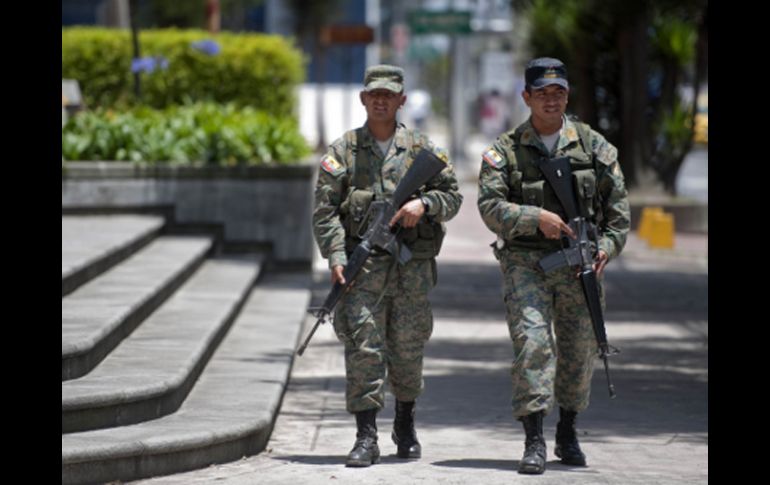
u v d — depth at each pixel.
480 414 22.28
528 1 68.75
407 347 18.20
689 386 25.33
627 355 29.09
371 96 17.86
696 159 86.94
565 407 18.16
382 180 17.95
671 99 66.44
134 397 18.25
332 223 17.97
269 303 33.75
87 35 54.34
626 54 63.41
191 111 44.97
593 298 17.31
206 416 19.14
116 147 40.16
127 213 39.28
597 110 67.06
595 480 17.14
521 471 17.44
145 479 16.95
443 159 17.91
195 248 35.53
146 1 96.06
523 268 17.52
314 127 126.00
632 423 21.72
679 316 35.50
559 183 17.41
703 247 53.69
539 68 17.38
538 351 17.20
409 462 18.39
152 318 25.88
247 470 17.72
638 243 54.53
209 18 71.25
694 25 64.75
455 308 36.59
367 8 153.50
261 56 56.47
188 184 40.28
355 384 17.94
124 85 54.53
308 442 20.00
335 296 17.70
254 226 41.12
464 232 59.56
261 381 22.38
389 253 17.75
